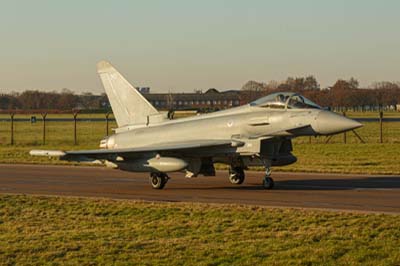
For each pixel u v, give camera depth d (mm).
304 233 24984
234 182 45156
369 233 24641
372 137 101688
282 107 42000
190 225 27562
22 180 49625
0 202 35844
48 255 22125
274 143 42281
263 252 22000
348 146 77750
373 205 33562
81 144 90438
